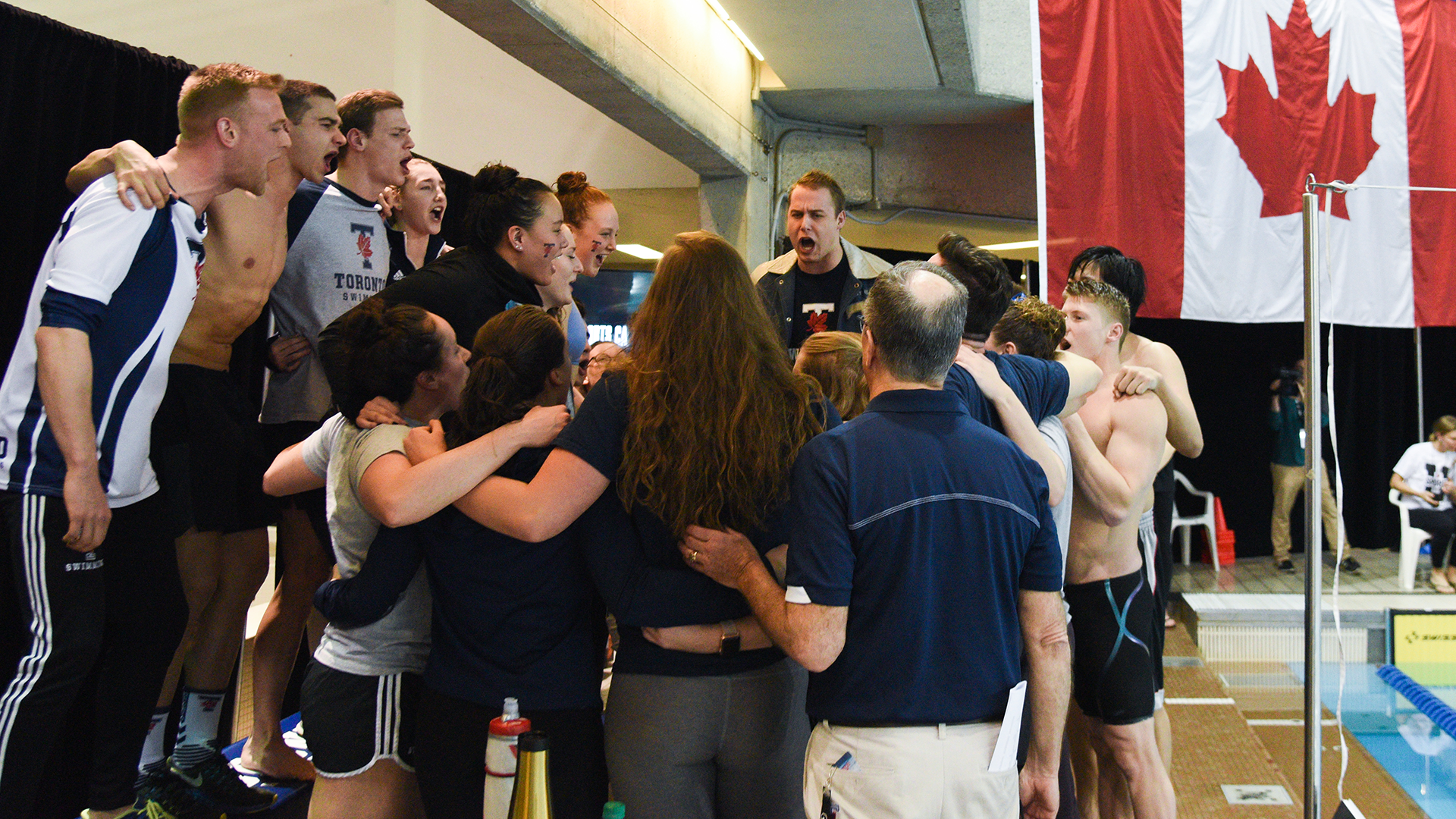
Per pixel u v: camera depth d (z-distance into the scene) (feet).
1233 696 18.94
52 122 9.80
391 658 6.69
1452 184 21.25
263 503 9.26
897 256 36.40
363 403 6.73
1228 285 20.71
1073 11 20.42
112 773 7.52
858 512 5.61
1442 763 15.30
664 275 6.04
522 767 4.98
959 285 5.95
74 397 6.55
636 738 6.00
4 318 9.39
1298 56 20.94
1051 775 6.19
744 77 23.81
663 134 20.48
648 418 5.82
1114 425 8.85
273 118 7.43
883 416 5.83
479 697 6.09
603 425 5.92
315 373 9.38
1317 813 8.39
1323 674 20.70
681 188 26.78
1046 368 7.61
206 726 8.57
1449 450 24.50
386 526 6.34
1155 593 10.14
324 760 6.64
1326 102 20.95
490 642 6.13
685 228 27.25
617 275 28.48
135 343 7.04
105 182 6.90
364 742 6.62
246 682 13.12
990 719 5.76
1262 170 20.77
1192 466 31.50
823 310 12.05
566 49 15.06
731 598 6.07
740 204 24.47
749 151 24.38
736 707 6.06
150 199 6.86
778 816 6.25
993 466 5.77
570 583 6.25
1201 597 23.73
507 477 6.22
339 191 9.52
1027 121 27.27
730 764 6.15
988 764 5.70
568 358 6.57
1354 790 13.67
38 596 6.82
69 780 8.86
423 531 6.26
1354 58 21.07
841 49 20.98
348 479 6.58
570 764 6.21
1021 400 7.34
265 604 16.62
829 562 5.55
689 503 5.86
